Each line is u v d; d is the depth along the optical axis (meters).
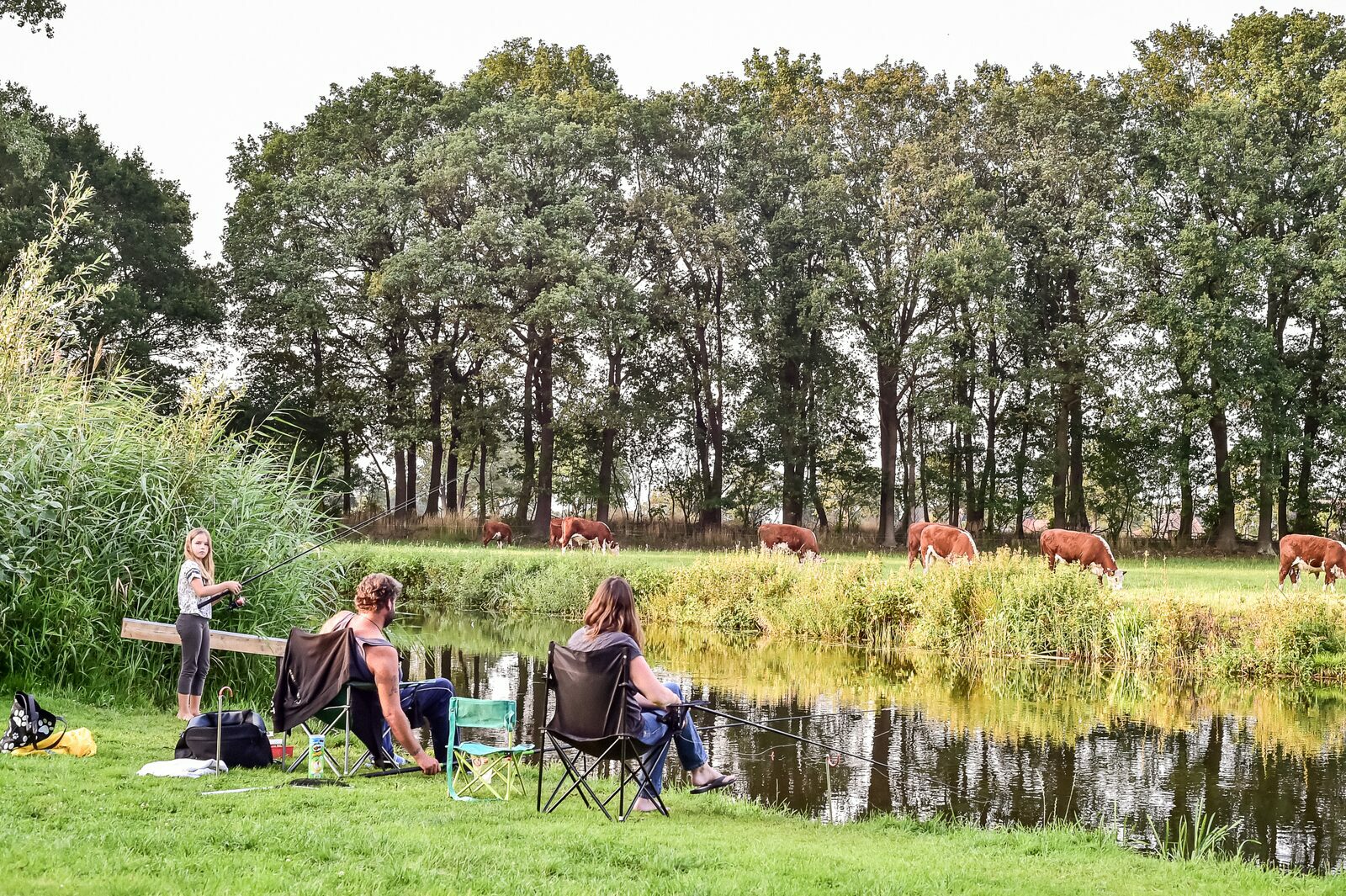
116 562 9.19
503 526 37.22
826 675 14.30
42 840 4.31
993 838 6.23
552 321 36.56
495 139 40.06
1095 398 39.66
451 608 22.50
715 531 42.66
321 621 10.71
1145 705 12.34
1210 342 34.78
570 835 5.01
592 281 37.03
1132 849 6.69
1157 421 36.66
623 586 5.79
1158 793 8.25
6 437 9.03
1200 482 39.31
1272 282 35.41
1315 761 9.38
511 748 5.79
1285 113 37.47
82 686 8.80
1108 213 38.06
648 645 17.31
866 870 4.82
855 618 17.83
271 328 42.12
